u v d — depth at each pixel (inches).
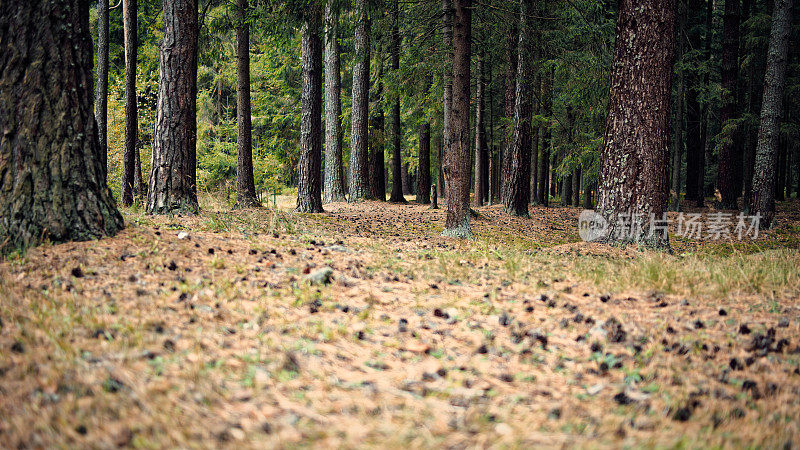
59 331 125.3
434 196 721.6
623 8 358.9
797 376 130.7
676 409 111.3
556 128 927.0
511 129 677.9
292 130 1026.1
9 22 197.3
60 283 166.1
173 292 170.9
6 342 114.3
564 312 184.5
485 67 793.6
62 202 205.3
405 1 541.0
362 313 169.5
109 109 621.3
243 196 499.5
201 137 951.0
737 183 885.8
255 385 108.0
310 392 108.1
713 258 334.0
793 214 781.3
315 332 147.4
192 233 267.0
